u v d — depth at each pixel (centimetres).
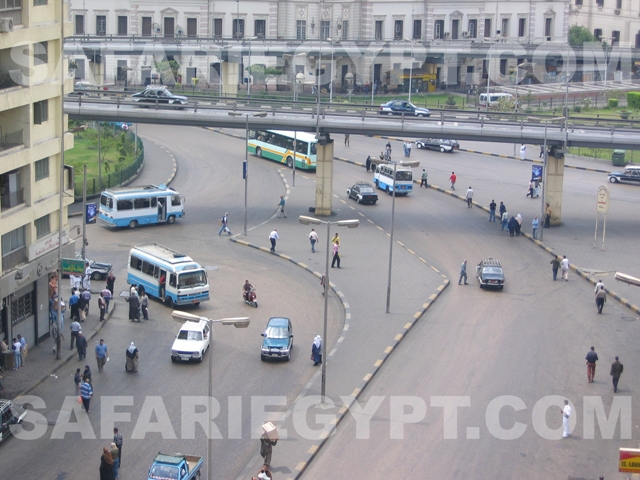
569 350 6034
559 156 8700
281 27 15625
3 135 5588
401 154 11706
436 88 15875
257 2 15400
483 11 16025
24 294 5753
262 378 5503
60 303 5722
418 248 8162
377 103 14088
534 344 6119
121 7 15162
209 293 6706
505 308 6781
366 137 12631
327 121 8731
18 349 5466
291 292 7000
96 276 7094
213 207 9212
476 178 10625
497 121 9188
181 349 5653
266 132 11106
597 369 5744
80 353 5662
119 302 6681
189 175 10394
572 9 17800
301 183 10194
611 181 10600
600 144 8594
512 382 5534
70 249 6238
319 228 8612
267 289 7044
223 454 4634
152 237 8200
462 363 5784
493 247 8269
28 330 5816
